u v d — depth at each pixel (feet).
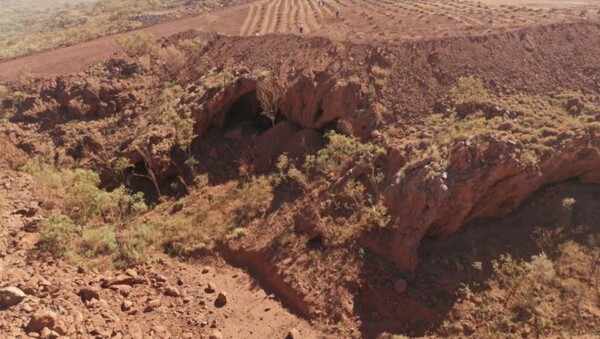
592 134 81.97
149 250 84.07
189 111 118.62
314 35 134.72
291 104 116.37
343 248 80.89
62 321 51.62
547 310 71.05
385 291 75.41
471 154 77.77
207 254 85.92
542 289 73.97
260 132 119.75
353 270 77.61
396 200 81.05
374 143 96.43
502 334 68.69
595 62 110.63
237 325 68.90
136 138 116.98
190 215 97.71
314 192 92.84
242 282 80.18
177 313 66.23
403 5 170.60
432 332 70.64
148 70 142.82
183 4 236.02
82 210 90.94
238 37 146.10
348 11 169.78
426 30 130.00
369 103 104.73
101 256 74.59
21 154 116.16
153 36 157.17
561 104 98.73
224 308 71.61
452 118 95.61
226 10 196.44
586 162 82.12
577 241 80.28
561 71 108.99
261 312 73.26
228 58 138.62
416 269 77.71
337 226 84.43
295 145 109.81
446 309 72.74
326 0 198.39
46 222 72.28
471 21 135.13
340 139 97.14
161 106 126.93
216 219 95.04
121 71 141.38
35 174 97.86
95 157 116.16
